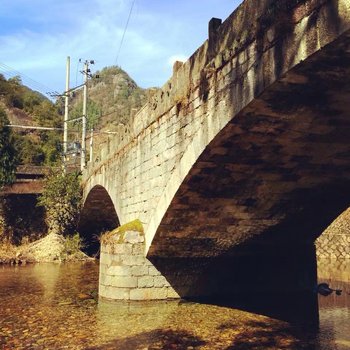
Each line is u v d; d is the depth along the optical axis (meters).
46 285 17.11
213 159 9.29
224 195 11.07
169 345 8.90
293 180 10.67
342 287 16.61
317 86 6.37
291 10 5.85
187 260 14.04
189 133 9.91
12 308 12.45
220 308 12.69
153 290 13.48
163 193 11.56
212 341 9.28
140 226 13.70
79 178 32.94
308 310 12.61
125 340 9.20
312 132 8.09
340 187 11.36
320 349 8.79
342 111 7.18
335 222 25.83
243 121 7.68
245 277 15.05
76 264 25.98
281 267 15.70
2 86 63.97
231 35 7.83
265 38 6.53
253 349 8.77
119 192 17.08
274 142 8.55
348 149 8.93
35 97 67.88
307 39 5.55
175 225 12.15
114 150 18.41
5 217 31.86
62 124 62.53
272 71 6.33
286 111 7.24
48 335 9.53
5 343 8.90
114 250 13.48
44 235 32.16
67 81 41.41
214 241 13.57
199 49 9.35
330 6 5.16
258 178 10.38
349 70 5.85
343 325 10.78
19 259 26.72
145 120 13.49
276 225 13.52
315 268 16.22
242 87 7.27
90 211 28.38
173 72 11.03
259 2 6.91
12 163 32.16
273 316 11.77
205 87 8.86
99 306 12.68
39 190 33.12
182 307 12.73
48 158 48.97
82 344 8.86
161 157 11.95
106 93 115.06
